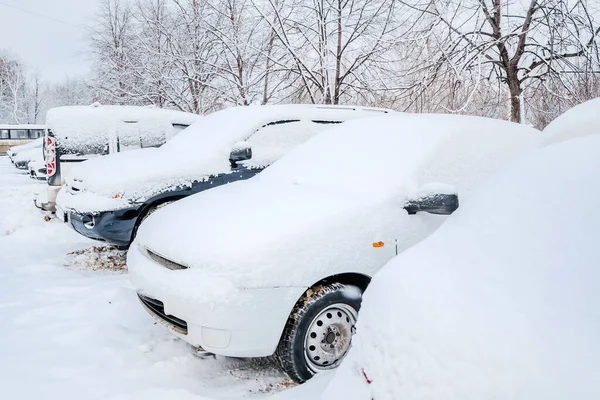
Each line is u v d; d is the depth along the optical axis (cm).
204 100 1596
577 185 200
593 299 147
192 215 347
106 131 718
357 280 327
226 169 556
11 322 407
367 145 410
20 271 556
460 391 142
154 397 291
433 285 181
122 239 523
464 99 1125
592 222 177
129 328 392
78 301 452
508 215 204
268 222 311
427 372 153
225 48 1467
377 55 1334
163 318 325
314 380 292
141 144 743
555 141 260
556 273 162
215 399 292
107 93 1853
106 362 338
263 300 284
